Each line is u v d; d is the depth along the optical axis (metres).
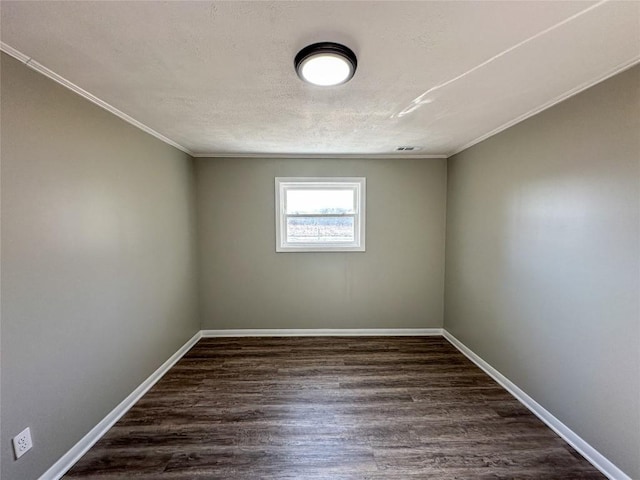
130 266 2.46
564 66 1.62
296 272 3.98
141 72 1.67
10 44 1.40
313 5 1.14
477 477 1.75
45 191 1.67
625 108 1.63
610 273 1.72
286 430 2.17
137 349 2.56
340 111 2.28
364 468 1.82
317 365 3.19
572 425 1.99
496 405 2.46
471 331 3.31
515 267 2.55
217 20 1.22
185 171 3.54
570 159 1.98
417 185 3.92
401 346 3.68
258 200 3.89
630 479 1.63
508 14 1.20
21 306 1.54
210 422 2.25
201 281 3.94
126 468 1.82
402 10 1.17
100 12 1.17
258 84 1.82
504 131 2.68
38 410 1.63
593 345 1.83
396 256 3.98
